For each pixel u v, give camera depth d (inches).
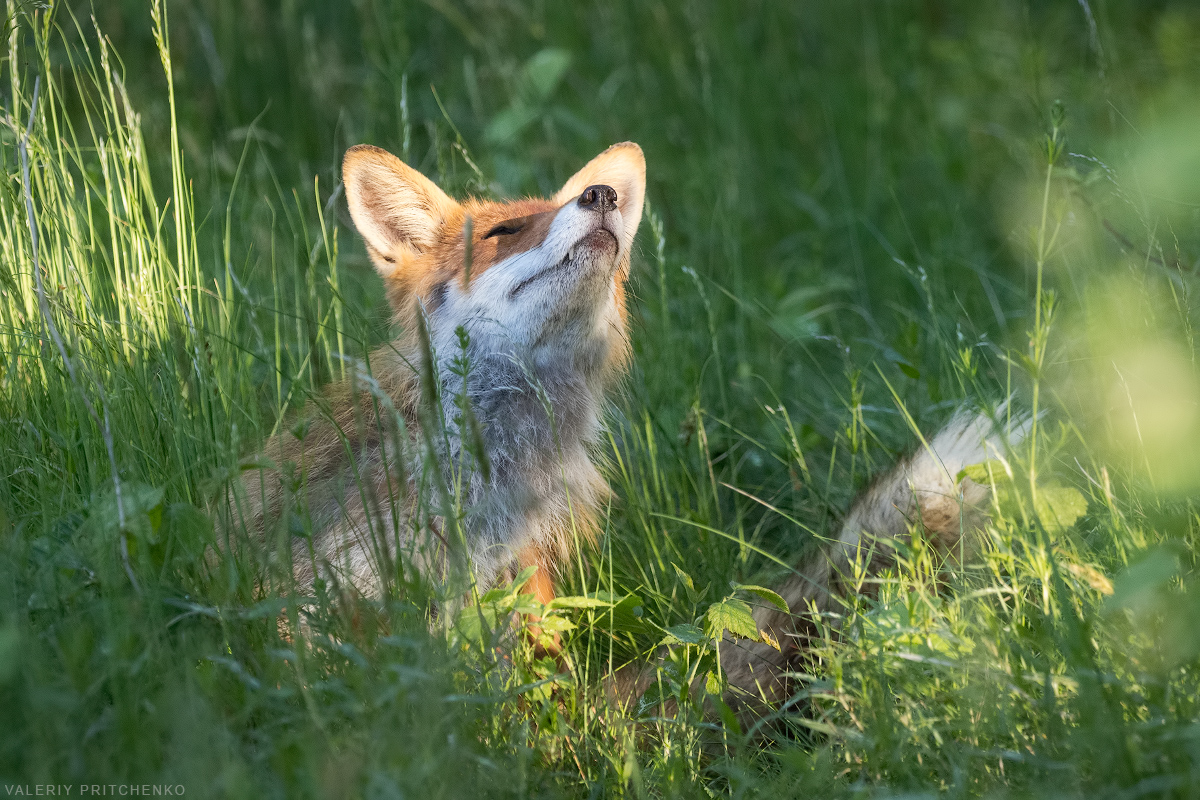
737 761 218.8
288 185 499.5
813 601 280.7
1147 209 283.1
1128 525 237.0
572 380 309.1
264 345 329.1
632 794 212.5
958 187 519.8
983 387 343.9
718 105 560.1
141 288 289.6
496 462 288.8
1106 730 179.8
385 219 328.8
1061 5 588.7
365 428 281.3
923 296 441.7
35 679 180.1
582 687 252.7
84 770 165.8
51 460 260.8
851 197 542.0
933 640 215.8
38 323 279.7
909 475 277.7
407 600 227.8
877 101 570.6
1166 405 188.2
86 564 209.8
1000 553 225.8
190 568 226.7
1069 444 279.1
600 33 623.5
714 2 608.7
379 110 520.7
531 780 201.9
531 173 507.2
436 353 300.4
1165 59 421.4
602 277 296.4
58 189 305.1
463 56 594.2
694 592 275.4
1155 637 198.1
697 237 478.9
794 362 419.8
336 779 165.3
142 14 546.3
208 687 186.7
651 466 335.6
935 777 195.9
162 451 268.7
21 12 295.1
